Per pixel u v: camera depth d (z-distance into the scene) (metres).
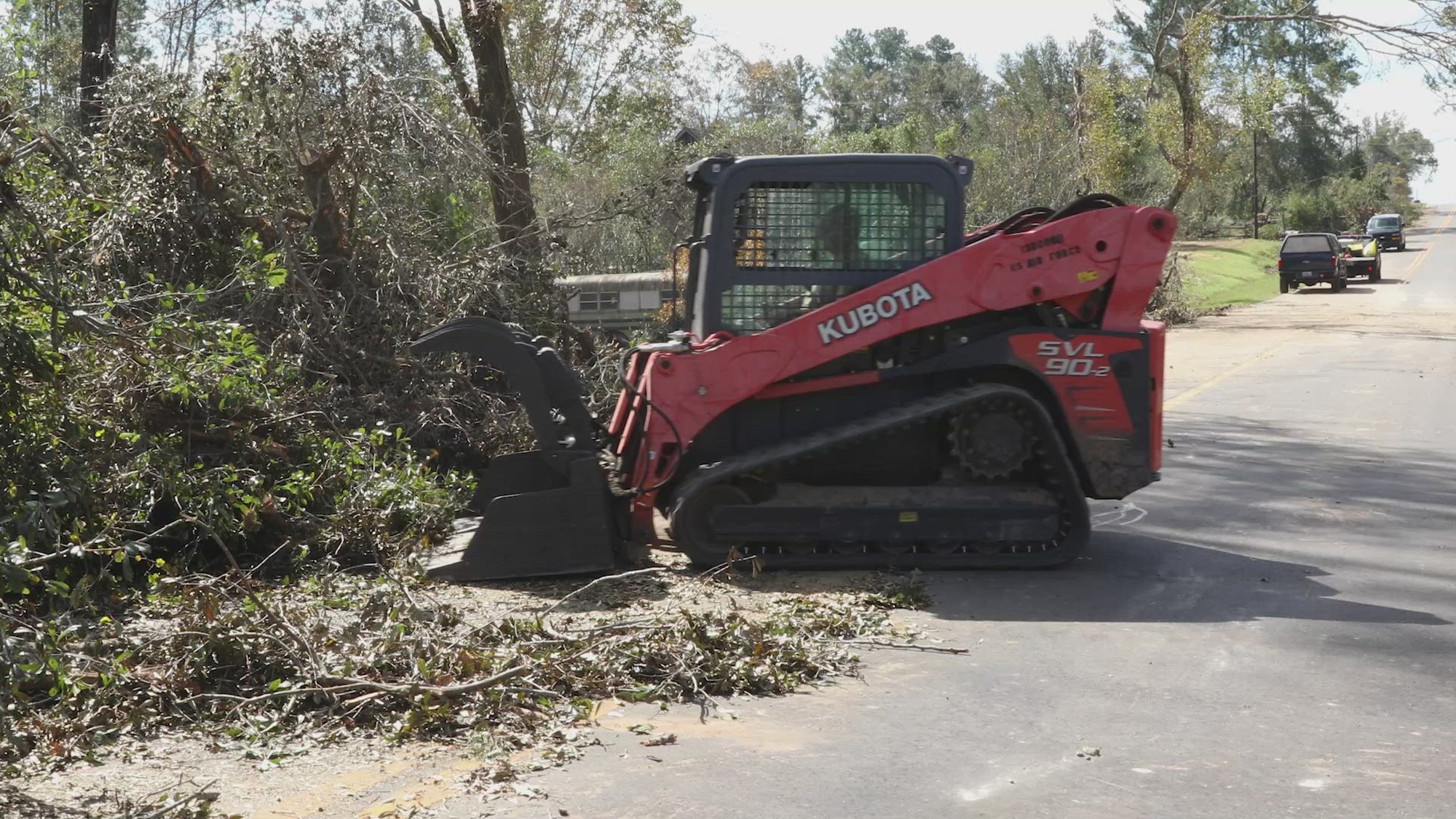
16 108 7.33
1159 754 4.82
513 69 22.62
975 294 7.80
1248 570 7.93
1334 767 4.67
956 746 4.91
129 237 9.96
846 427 7.80
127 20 19.55
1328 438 13.77
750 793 4.42
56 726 4.83
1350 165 112.81
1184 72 35.38
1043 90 72.94
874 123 86.31
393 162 11.29
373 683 5.22
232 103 10.75
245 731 4.98
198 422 7.91
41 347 5.59
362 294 10.34
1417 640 6.37
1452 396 17.11
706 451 7.97
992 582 7.63
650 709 5.39
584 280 16.12
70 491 5.75
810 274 7.96
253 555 7.66
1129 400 7.88
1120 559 8.25
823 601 7.07
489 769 4.62
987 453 7.84
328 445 8.32
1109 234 7.81
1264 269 59.91
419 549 7.85
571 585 7.45
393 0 16.30
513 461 8.62
